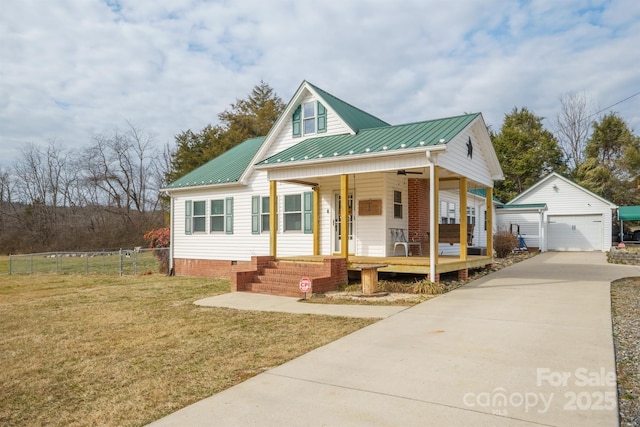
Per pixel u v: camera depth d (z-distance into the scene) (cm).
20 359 626
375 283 1083
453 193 2166
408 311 836
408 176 1505
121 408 429
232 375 512
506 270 1557
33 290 1515
